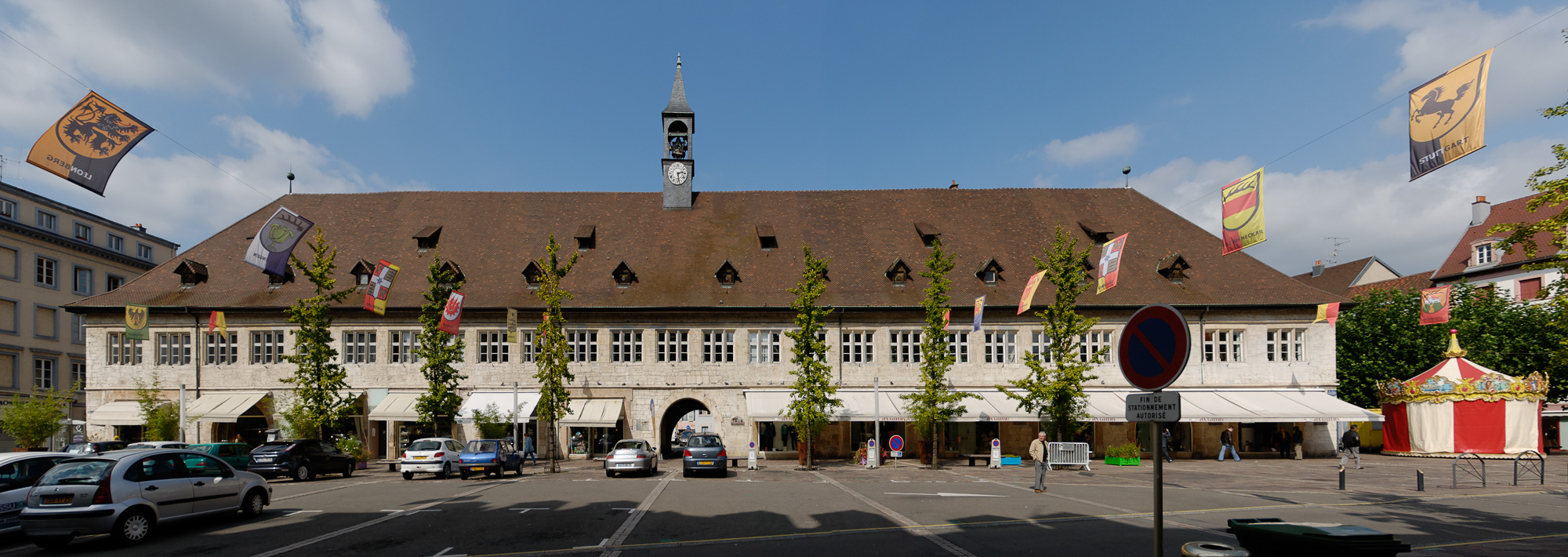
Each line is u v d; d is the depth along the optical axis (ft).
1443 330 149.79
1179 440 136.26
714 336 134.62
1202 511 58.54
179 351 133.08
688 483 84.28
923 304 117.70
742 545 44.80
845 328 134.21
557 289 116.06
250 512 56.85
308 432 112.98
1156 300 134.72
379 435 134.72
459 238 146.61
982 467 114.01
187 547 45.78
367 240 145.79
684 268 140.36
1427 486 79.77
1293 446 133.28
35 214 178.50
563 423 125.80
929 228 148.15
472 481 89.10
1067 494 71.51
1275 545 21.98
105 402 131.64
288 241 85.56
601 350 133.39
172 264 140.97
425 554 42.60
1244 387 134.21
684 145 159.94
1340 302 135.23
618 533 48.93
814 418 111.34
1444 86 42.27
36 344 176.65
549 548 44.09
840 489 77.41
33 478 53.98
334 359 130.31
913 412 117.19
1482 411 126.21
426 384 131.75
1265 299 136.05
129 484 47.75
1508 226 46.47
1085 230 148.77
